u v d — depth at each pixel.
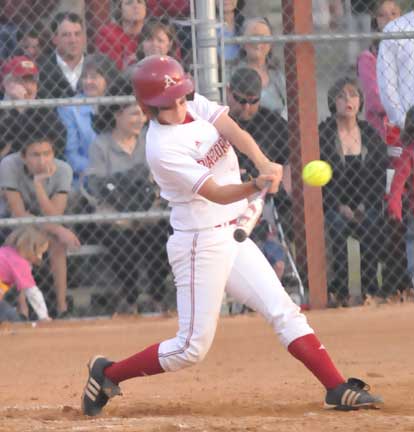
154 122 13.89
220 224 13.98
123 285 25.98
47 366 21.17
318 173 14.24
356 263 26.80
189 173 13.49
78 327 25.23
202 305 14.02
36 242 25.41
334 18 28.56
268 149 26.31
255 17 28.64
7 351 22.91
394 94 26.56
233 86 25.77
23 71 25.91
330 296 26.89
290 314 14.48
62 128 25.72
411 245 26.88
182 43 26.39
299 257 26.95
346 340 23.11
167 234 25.78
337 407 14.75
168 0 27.28
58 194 25.59
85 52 27.06
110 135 25.67
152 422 13.73
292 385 18.05
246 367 20.42
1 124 25.50
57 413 15.50
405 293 27.08
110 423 13.81
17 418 14.92
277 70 27.34
